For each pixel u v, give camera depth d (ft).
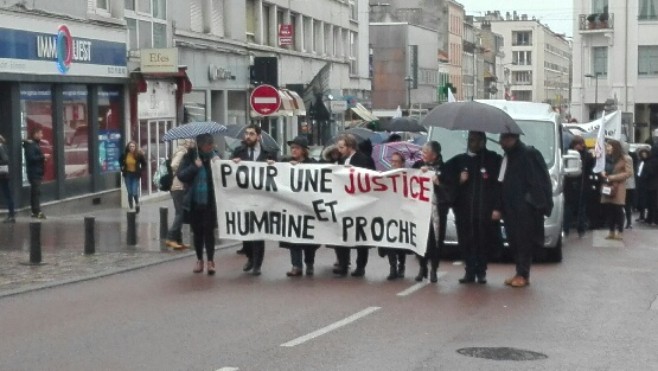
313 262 53.16
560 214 58.49
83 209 92.02
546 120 63.62
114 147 99.76
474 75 410.31
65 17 87.20
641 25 240.94
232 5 134.92
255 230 52.13
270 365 31.32
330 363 31.63
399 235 50.26
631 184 82.17
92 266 55.06
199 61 122.31
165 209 68.44
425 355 32.81
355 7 225.15
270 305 42.47
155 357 32.58
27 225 74.74
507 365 31.53
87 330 37.29
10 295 45.55
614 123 91.09
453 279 50.67
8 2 77.77
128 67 100.94
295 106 147.54
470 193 48.62
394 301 43.57
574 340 35.68
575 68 251.39
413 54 288.71
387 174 50.24
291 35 163.43
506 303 43.27
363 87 229.66
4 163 75.41
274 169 51.96
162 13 111.75
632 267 56.34
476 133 48.57
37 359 32.48
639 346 34.83
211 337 35.73
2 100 79.30
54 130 87.10
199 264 53.16
